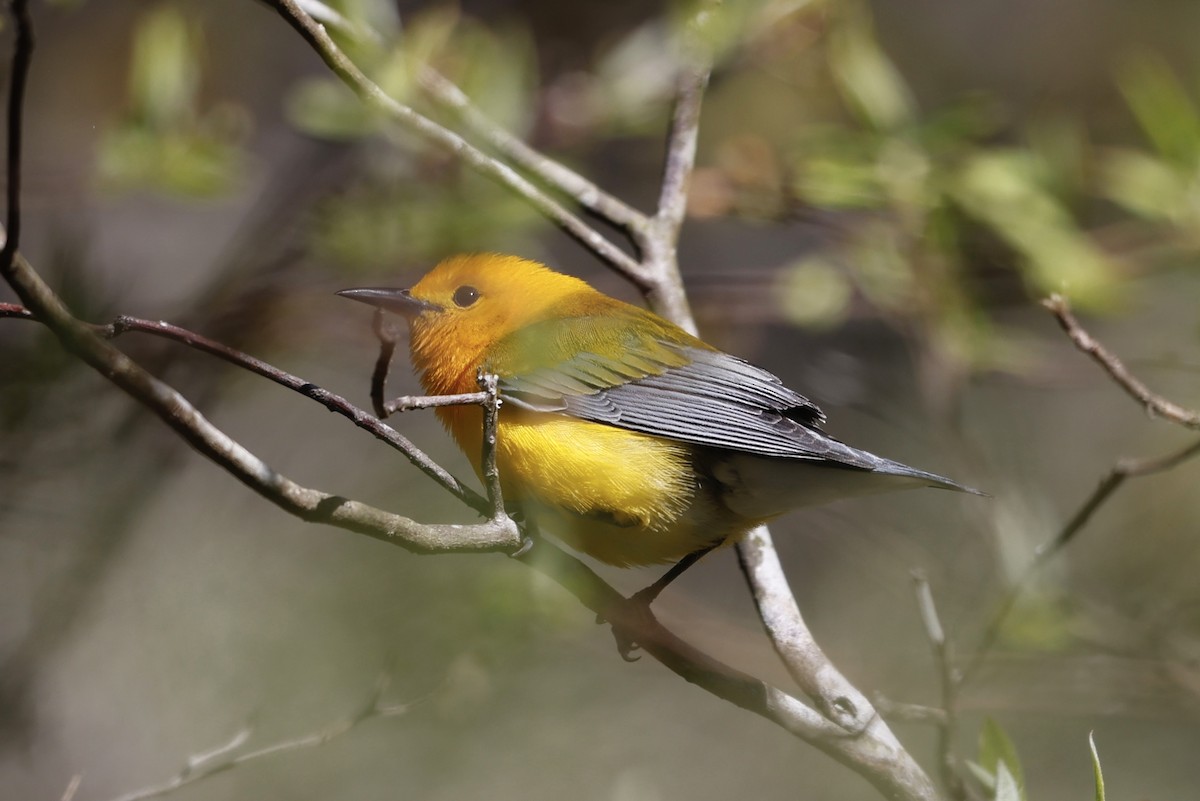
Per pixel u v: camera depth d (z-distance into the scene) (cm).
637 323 887
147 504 1126
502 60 1190
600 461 819
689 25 1010
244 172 1191
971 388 1451
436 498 1209
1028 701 1212
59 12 1488
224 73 1562
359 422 632
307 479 1291
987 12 1725
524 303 898
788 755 1284
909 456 1457
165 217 1568
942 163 1220
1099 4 1697
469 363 870
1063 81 1691
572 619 1114
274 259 1253
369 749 1148
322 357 1294
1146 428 1498
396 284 1243
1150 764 1295
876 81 1223
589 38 1566
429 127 852
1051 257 1188
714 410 841
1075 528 832
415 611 1116
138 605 1146
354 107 1154
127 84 1509
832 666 794
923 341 1299
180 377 1224
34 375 966
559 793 1189
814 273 1267
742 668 1191
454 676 1020
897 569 1302
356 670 1127
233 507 1198
